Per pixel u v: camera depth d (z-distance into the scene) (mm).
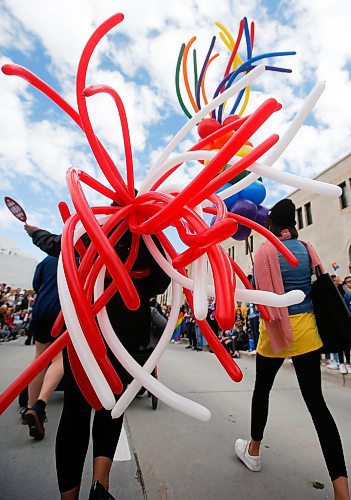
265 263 1427
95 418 1075
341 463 1158
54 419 2070
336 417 2430
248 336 7152
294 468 1535
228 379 3781
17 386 668
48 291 2068
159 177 962
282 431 2033
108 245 625
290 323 1333
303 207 13070
